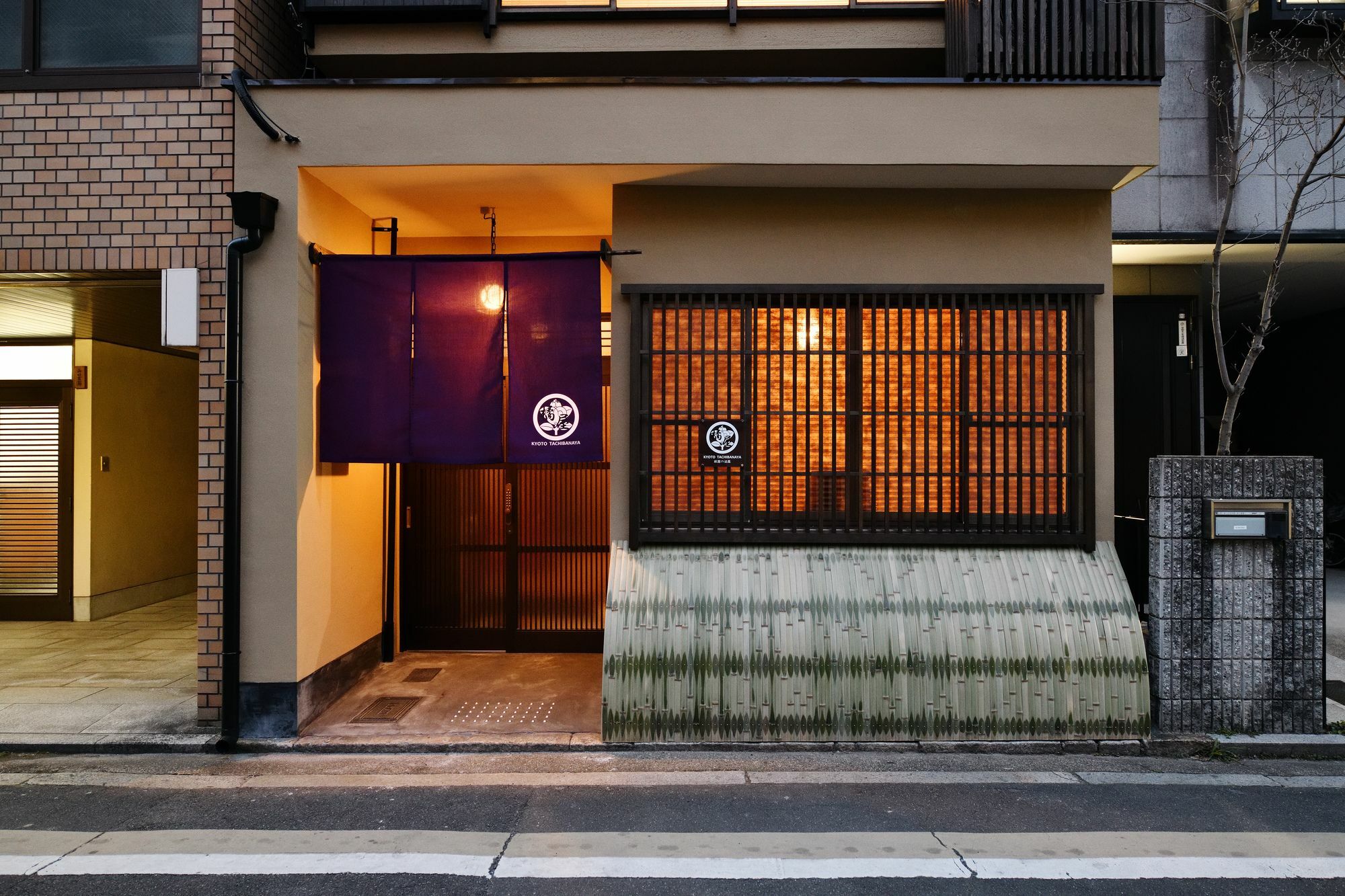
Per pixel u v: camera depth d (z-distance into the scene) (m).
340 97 5.46
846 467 5.78
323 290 5.80
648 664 5.24
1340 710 5.60
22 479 9.18
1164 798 4.42
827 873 3.57
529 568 7.57
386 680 6.61
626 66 6.52
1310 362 12.42
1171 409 8.13
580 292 5.70
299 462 5.46
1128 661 5.22
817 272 5.81
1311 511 5.29
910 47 6.25
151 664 7.10
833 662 5.23
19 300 6.92
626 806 4.31
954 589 5.47
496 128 5.43
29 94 5.62
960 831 4.00
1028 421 5.75
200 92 5.54
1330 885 3.50
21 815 4.22
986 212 5.81
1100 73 5.51
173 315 5.39
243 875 3.57
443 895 3.40
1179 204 7.66
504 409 6.12
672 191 5.83
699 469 5.75
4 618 9.07
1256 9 7.44
